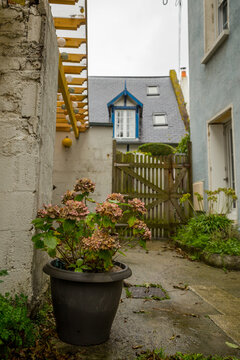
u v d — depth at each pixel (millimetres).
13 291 1966
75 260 1973
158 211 6848
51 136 2664
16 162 2082
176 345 1849
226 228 4742
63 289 1748
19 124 2117
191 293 2965
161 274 3662
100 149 6172
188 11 7773
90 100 16344
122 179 6812
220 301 2703
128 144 13547
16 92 2148
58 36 3080
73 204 1751
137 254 4922
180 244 5422
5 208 2025
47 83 2371
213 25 6375
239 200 4793
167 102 16234
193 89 7215
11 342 1583
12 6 2227
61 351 1700
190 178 7020
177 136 13914
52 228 1874
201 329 2105
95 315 1745
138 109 14016
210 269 4016
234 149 5062
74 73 3613
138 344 1841
